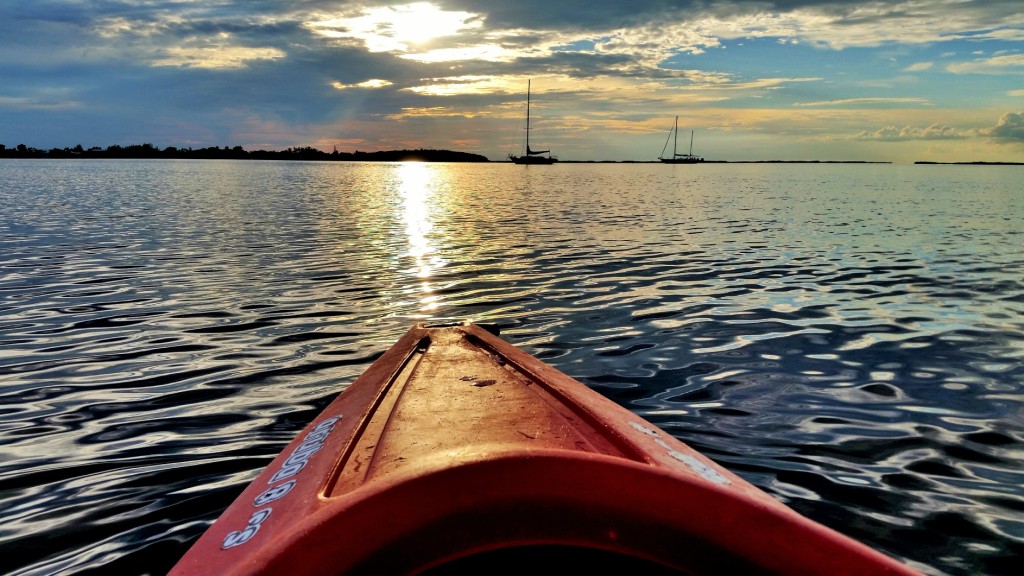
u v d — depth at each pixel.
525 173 86.56
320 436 2.76
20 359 5.22
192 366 5.08
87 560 2.55
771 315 6.80
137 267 9.70
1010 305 7.26
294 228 15.30
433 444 2.49
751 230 15.18
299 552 1.32
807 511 2.94
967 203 25.39
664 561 1.45
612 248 11.98
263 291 8.02
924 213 20.33
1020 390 4.54
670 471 1.60
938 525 2.83
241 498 2.33
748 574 1.43
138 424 3.94
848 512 2.94
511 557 1.64
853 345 5.67
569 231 14.92
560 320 6.60
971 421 4.00
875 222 17.23
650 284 8.52
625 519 1.48
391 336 5.98
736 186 42.66
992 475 3.29
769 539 1.47
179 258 10.60
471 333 4.41
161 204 22.58
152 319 6.58
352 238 13.41
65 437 3.74
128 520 2.84
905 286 8.38
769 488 3.15
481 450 1.61
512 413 2.82
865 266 10.00
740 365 5.12
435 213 20.11
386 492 1.43
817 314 6.83
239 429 3.86
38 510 2.93
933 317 6.70
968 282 8.66
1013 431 3.84
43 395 4.43
